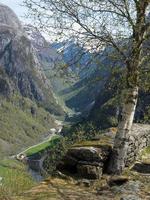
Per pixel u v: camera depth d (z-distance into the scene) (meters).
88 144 14.27
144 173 14.74
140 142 17.44
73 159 13.50
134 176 14.05
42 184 12.35
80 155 13.45
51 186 12.18
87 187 12.44
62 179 12.88
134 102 13.76
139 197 11.66
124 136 13.80
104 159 13.60
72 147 14.16
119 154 13.77
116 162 13.74
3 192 11.28
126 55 13.59
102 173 13.59
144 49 13.57
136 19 13.40
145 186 12.83
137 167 15.48
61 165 13.59
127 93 13.54
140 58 13.51
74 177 13.05
